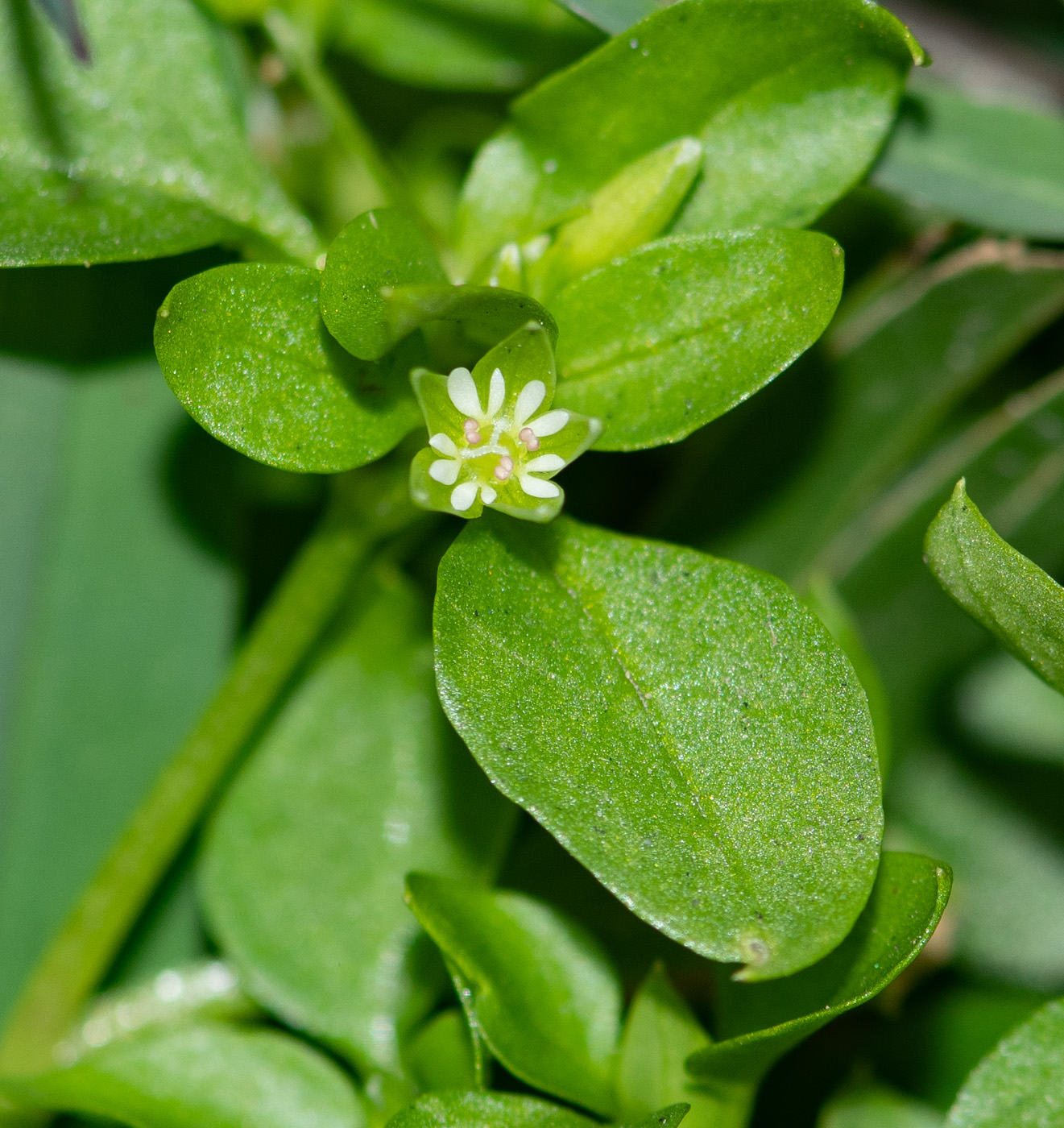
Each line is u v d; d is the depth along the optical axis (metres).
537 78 0.20
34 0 0.18
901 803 0.21
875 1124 0.19
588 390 0.18
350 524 0.19
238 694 0.19
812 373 0.20
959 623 0.21
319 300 0.17
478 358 0.18
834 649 0.17
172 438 0.20
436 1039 0.18
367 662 0.19
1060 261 0.20
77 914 0.19
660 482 0.21
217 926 0.19
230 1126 0.19
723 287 0.18
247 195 0.19
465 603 0.18
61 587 0.20
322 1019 0.19
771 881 0.17
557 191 0.18
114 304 0.20
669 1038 0.18
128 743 0.20
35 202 0.18
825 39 0.18
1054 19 0.21
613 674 0.18
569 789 0.17
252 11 0.19
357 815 0.19
